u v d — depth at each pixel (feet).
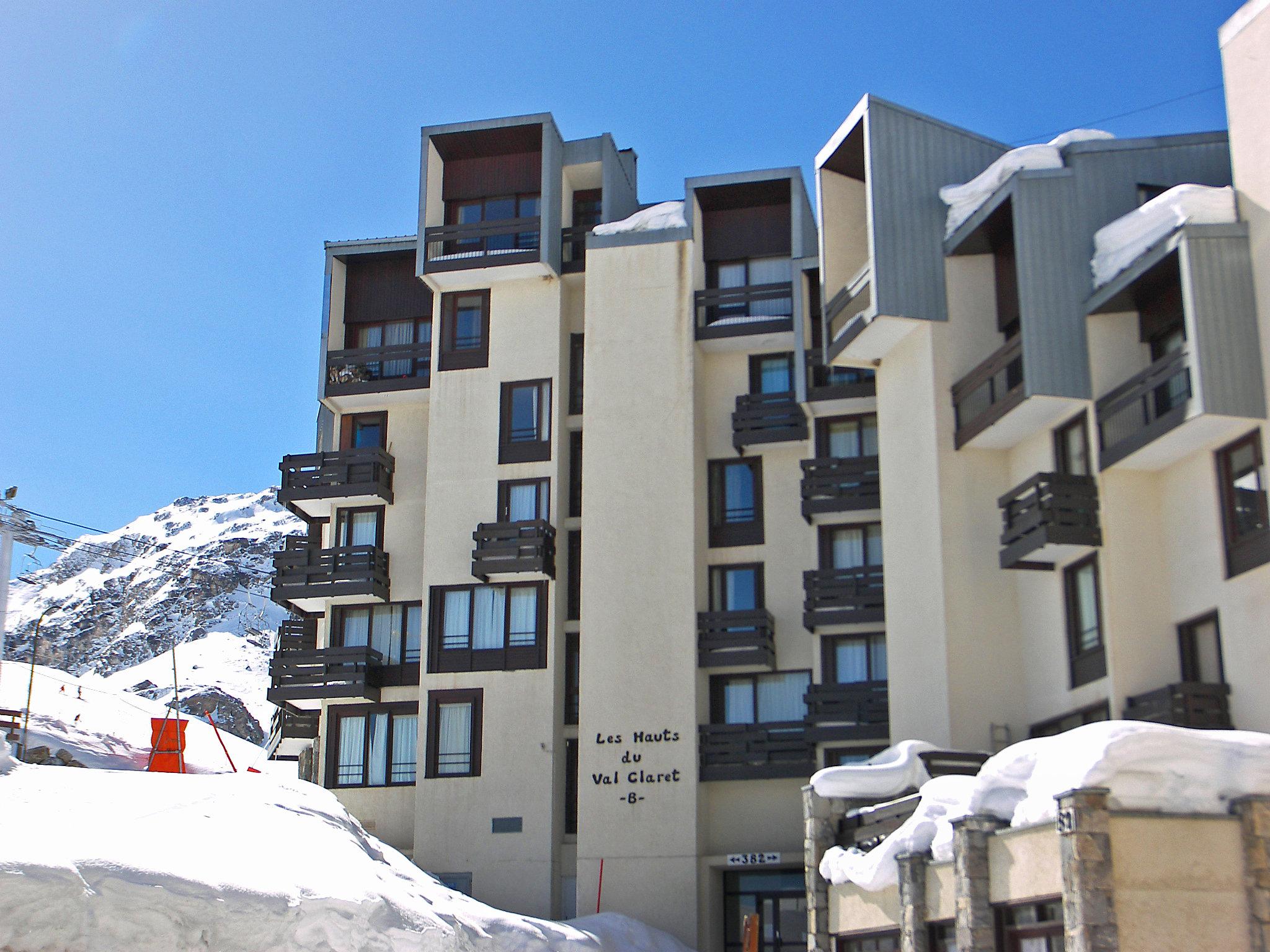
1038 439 107.76
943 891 78.48
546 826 133.18
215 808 92.73
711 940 124.77
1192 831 64.59
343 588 147.43
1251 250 90.89
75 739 162.40
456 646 140.36
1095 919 62.13
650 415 136.98
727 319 144.36
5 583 111.86
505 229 146.82
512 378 145.79
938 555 110.11
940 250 115.65
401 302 158.81
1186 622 94.99
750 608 137.28
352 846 95.61
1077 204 104.53
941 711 107.34
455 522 143.13
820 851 96.53
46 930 73.56
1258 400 88.63
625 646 131.03
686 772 127.34
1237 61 93.61
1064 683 102.42
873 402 135.23
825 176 128.06
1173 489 97.14
